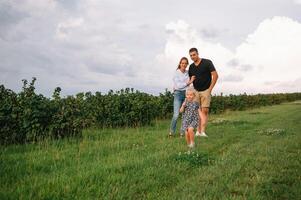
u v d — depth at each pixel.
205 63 13.45
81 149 9.62
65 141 10.98
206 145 10.84
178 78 13.66
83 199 5.41
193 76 13.58
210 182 6.76
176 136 13.25
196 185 6.43
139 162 7.83
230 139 12.60
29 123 10.66
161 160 8.16
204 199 5.59
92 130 14.69
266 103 52.06
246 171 7.62
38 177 6.43
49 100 12.05
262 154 9.57
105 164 7.61
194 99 10.48
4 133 10.55
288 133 14.43
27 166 7.33
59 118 11.45
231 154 9.45
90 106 15.52
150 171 7.11
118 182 6.28
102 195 5.61
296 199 5.88
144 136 12.84
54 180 6.12
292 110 34.44
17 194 5.39
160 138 12.50
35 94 11.42
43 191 5.57
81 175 6.46
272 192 6.22
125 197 5.69
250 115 27.25
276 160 8.75
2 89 11.55
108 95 17.03
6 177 6.30
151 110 18.09
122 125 16.66
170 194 5.93
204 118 13.13
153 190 6.08
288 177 7.08
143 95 18.72
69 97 12.84
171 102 23.30
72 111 12.07
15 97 11.28
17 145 10.45
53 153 8.95
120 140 11.55
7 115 10.57
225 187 6.42
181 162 8.05
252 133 14.57
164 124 18.62
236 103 37.56
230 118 23.56
